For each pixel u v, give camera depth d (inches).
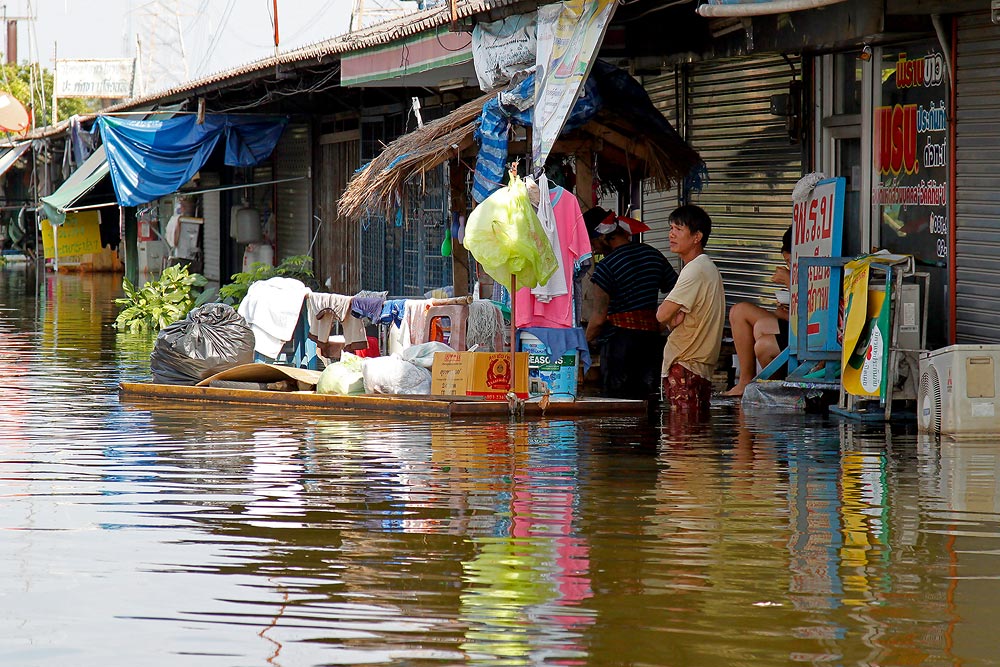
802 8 424.5
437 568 276.1
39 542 297.7
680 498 340.8
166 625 240.4
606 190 673.6
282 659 223.3
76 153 1545.3
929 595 255.6
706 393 526.9
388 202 575.8
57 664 221.1
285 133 1239.5
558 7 550.9
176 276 1027.9
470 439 442.3
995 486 352.8
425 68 746.8
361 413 510.6
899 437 436.1
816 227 514.6
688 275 521.0
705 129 679.7
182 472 382.0
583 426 470.6
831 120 587.5
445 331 566.3
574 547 292.2
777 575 269.1
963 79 478.9
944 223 496.1
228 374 566.3
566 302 519.8
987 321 472.1
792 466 384.5
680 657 223.6
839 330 503.2
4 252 2123.5
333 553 288.2
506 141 562.3
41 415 510.0
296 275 1051.3
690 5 606.9
